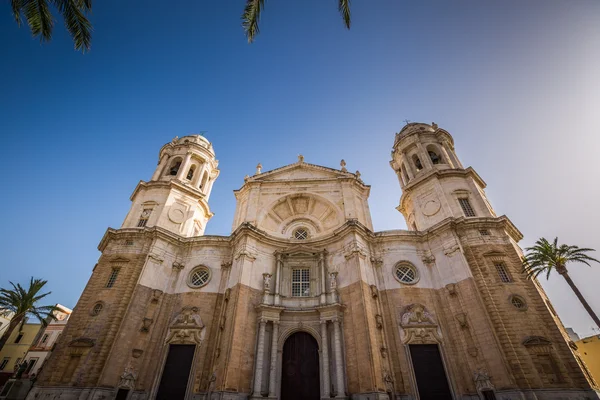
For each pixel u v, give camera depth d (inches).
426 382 829.2
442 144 1406.3
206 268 1071.0
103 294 943.0
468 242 989.8
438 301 949.2
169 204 1219.2
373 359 807.1
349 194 1230.9
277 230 1250.6
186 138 1533.0
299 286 1059.9
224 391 772.6
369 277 990.4
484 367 789.9
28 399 758.5
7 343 1919.3
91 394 754.8
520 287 879.1
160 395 843.4
